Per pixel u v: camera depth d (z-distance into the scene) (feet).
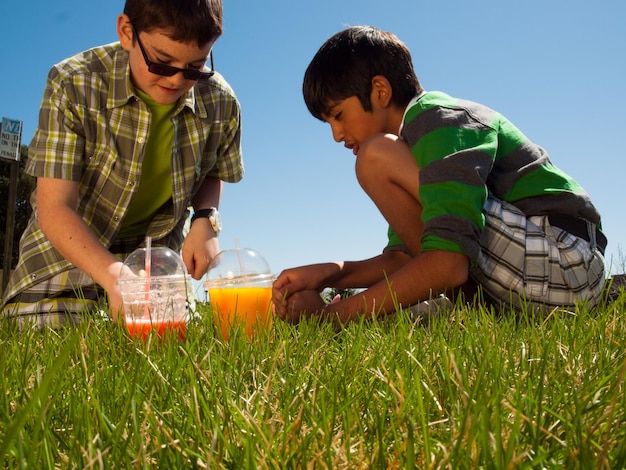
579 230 7.23
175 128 8.93
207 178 10.35
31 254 9.05
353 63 7.90
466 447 2.30
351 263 8.01
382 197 7.33
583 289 6.98
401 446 2.58
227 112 9.75
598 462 2.11
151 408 3.01
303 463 2.40
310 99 8.32
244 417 2.75
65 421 3.12
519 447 2.27
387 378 3.25
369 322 6.66
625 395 2.97
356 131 8.15
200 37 7.41
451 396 3.17
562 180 7.38
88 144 8.59
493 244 6.83
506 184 7.25
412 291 6.52
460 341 4.79
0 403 3.13
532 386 3.34
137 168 8.77
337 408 3.19
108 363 4.28
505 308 7.17
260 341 5.11
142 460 2.33
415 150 6.84
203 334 5.63
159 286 5.56
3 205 57.41
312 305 7.14
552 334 4.58
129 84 8.46
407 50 8.32
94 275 7.16
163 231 9.67
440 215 6.39
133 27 7.59
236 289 5.87
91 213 9.05
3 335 6.01
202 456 2.58
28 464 2.08
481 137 6.88
